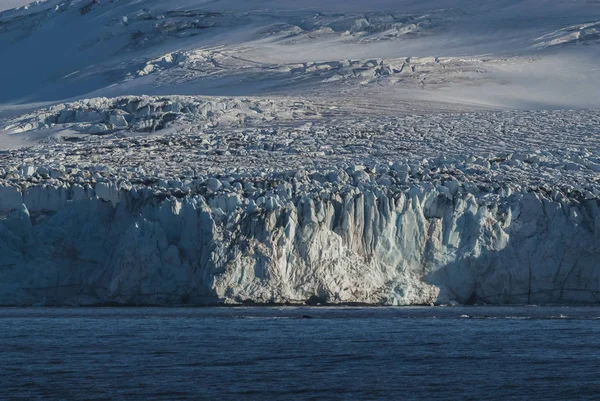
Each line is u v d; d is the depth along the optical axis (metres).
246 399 199.75
